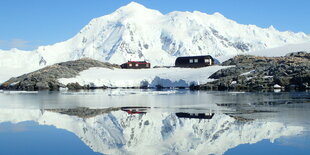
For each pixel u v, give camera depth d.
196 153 22.67
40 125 33.12
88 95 79.56
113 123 34.56
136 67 166.75
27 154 21.97
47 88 121.62
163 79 127.38
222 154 22.05
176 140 26.53
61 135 28.25
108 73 140.50
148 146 24.72
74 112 43.78
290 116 37.19
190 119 36.69
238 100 59.38
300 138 25.84
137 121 35.78
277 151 22.22
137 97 70.81
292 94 72.81
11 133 28.97
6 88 132.00
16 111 45.16
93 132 29.73
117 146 24.59
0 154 21.97
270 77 101.62
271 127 30.52
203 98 65.50
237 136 27.27
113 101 60.41
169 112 42.88
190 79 118.75
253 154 21.73
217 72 117.38
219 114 40.09
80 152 22.61
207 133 28.94
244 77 106.12
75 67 146.62
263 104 51.09
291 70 101.56
